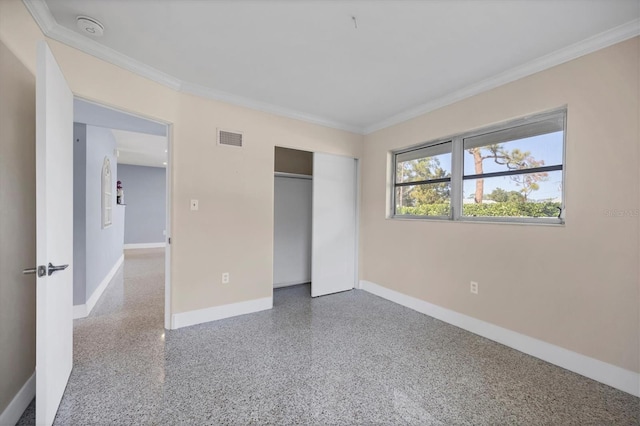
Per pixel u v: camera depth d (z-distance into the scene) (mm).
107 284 4285
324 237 3848
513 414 1614
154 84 2482
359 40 2008
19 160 1582
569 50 2045
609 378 1881
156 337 2527
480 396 1769
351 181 4102
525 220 2414
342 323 2896
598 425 1534
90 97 2074
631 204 1805
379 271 3832
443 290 2988
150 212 8750
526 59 2230
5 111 1455
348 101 3102
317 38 1993
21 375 1597
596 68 1947
